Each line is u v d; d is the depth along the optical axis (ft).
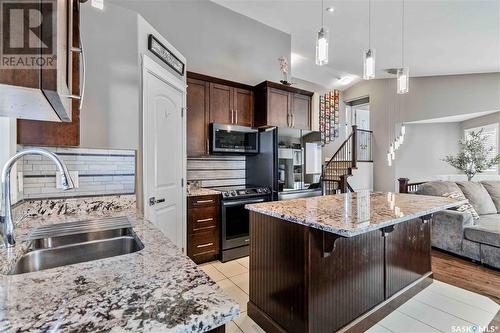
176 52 8.89
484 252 9.77
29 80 1.89
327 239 5.33
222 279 9.05
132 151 6.69
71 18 2.46
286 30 14.93
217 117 11.22
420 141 24.18
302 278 5.39
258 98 12.37
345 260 5.96
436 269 9.69
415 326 6.42
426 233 8.56
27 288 2.23
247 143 11.96
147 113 7.17
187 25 11.51
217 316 1.87
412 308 7.21
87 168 6.07
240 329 6.42
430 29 12.55
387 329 6.31
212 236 10.47
